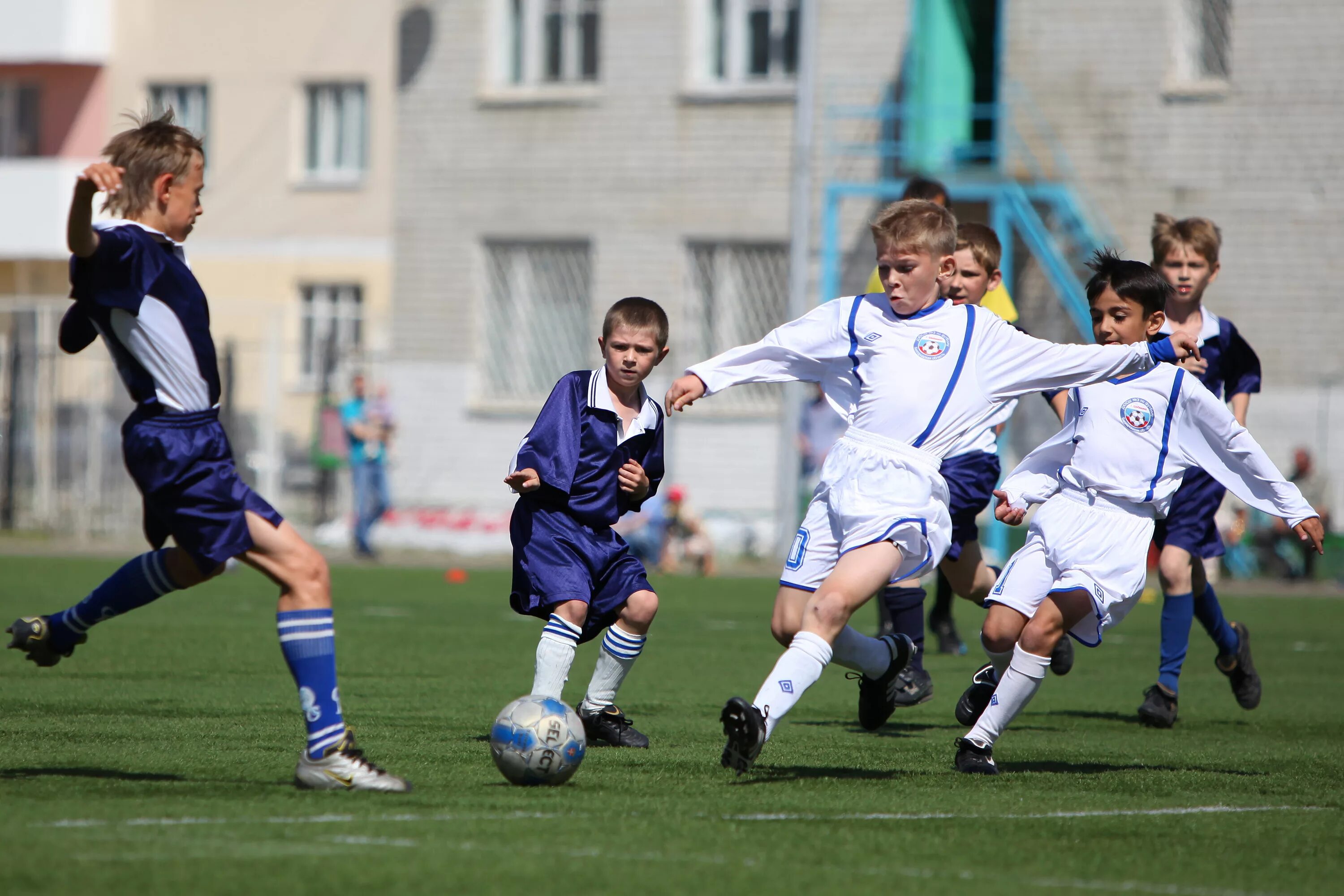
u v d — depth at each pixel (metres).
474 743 23.17
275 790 18.39
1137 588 23.03
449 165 100.25
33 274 116.00
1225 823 18.23
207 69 109.06
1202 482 29.27
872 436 20.69
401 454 100.06
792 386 78.88
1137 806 19.25
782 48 94.75
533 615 23.42
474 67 99.75
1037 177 87.06
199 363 17.88
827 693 32.84
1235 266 84.62
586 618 23.66
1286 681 37.53
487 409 98.44
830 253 87.19
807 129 79.31
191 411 17.86
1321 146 83.25
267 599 54.66
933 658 40.72
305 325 105.69
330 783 18.39
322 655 18.27
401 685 31.45
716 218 95.25
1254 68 84.31
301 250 105.62
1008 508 23.20
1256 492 23.17
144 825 16.12
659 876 14.62
